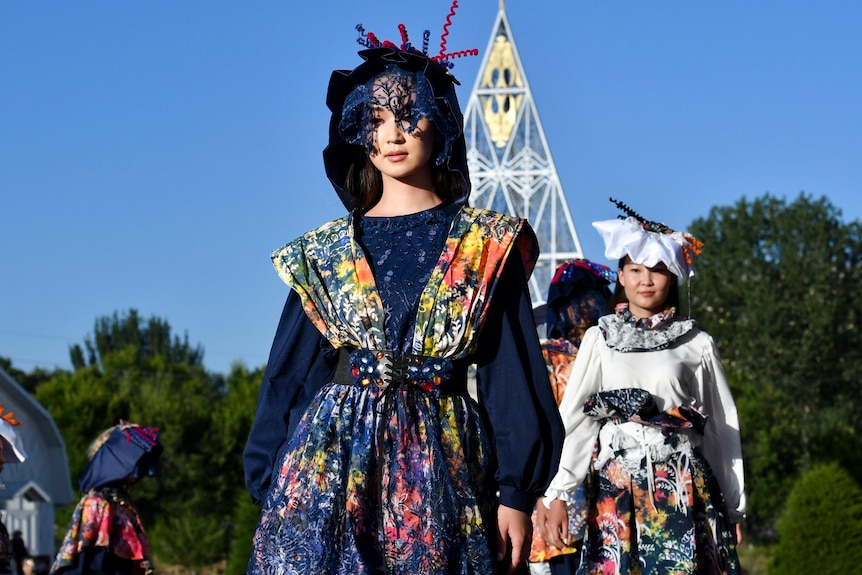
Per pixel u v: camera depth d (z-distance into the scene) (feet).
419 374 11.54
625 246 21.20
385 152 12.28
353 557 11.19
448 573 11.18
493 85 158.71
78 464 153.17
